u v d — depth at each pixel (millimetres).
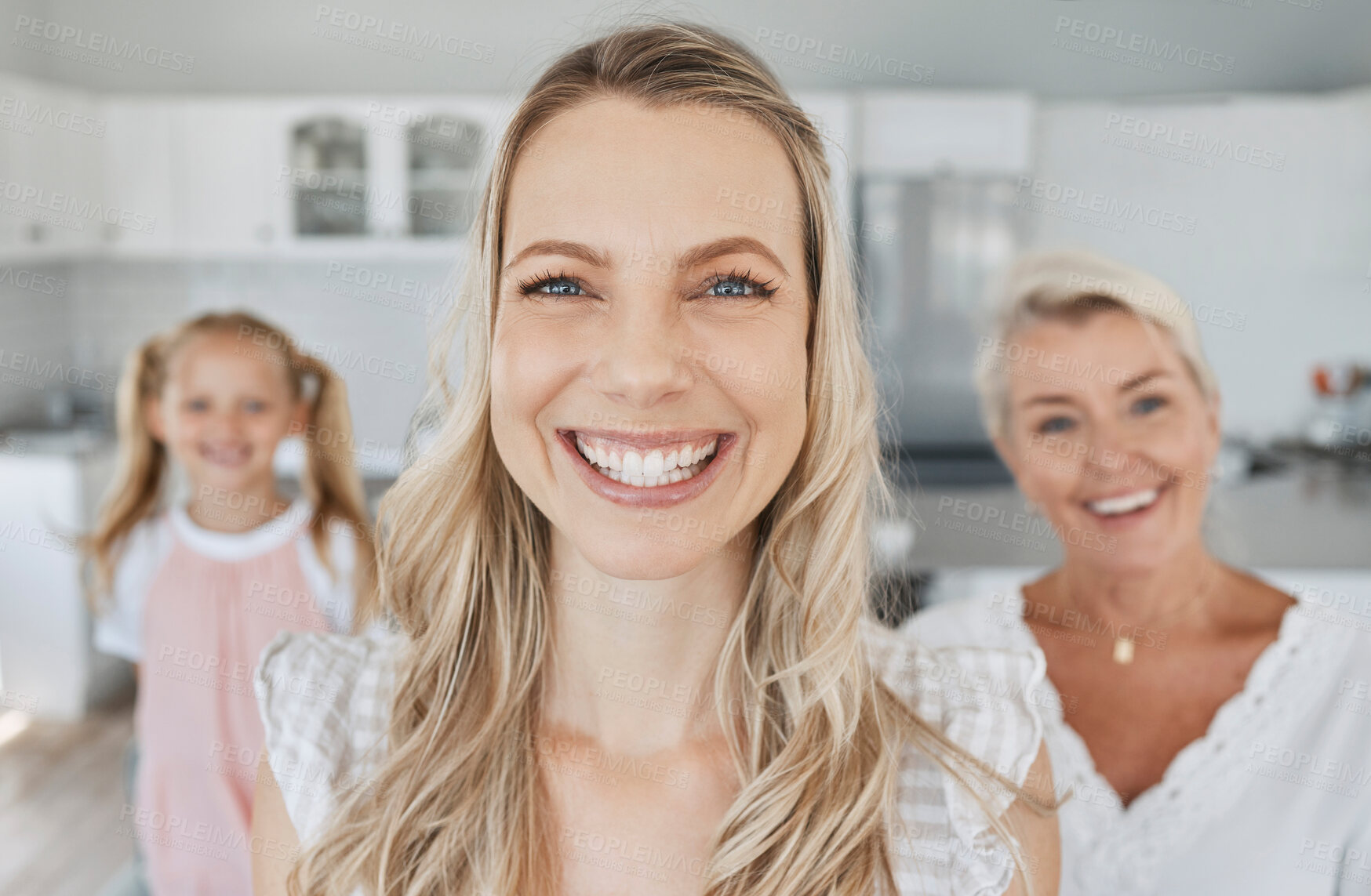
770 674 825
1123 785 1249
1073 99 4316
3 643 3414
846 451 794
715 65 705
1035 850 855
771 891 755
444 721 837
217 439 2008
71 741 3266
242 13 4320
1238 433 4230
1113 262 1283
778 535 800
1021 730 858
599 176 675
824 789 779
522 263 697
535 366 689
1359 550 2479
